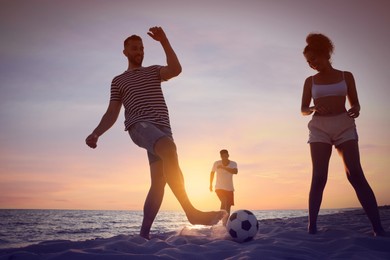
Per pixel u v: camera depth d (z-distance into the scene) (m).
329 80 3.96
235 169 8.72
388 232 3.67
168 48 3.56
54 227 24.23
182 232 4.54
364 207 3.71
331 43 4.00
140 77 3.69
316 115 4.02
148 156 3.89
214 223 3.35
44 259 2.29
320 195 3.90
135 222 37.25
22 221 38.47
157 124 3.53
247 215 3.77
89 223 34.16
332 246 3.04
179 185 3.38
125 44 3.93
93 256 2.25
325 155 3.90
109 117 3.73
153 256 2.27
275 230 4.65
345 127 3.84
